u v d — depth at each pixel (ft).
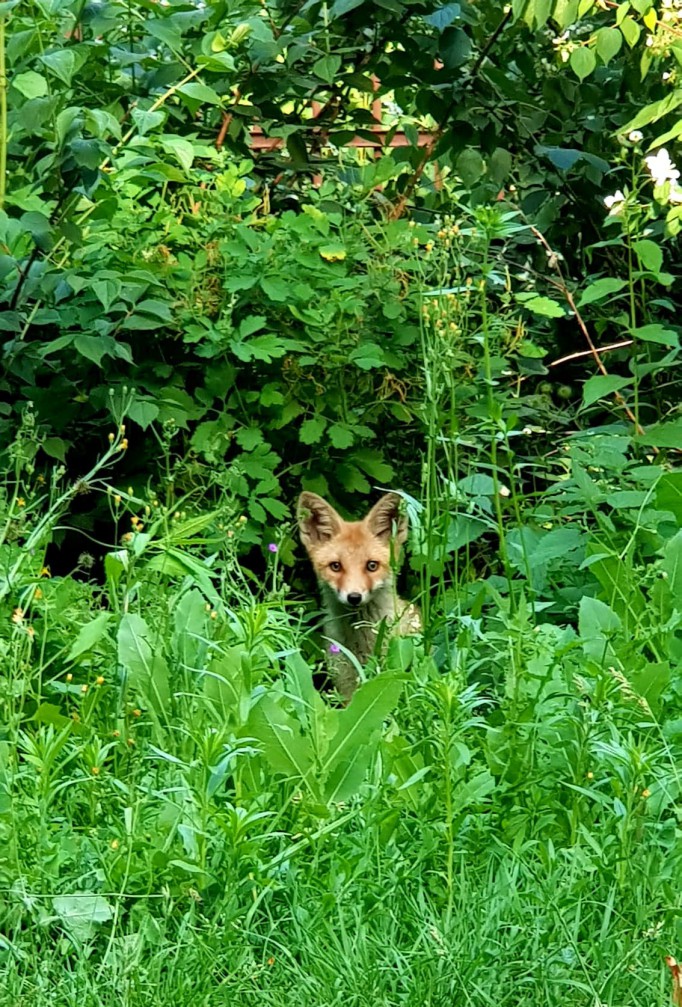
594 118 25.02
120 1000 9.79
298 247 22.08
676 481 17.34
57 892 11.10
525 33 25.31
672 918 10.64
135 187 22.34
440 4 23.68
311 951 10.53
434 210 26.58
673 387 24.03
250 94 24.98
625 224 19.49
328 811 11.89
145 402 20.54
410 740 13.23
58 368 21.18
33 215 18.92
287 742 12.41
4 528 14.90
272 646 15.14
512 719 13.24
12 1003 9.78
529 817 12.32
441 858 11.93
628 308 24.91
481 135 24.68
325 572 23.15
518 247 25.88
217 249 21.99
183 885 11.17
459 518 17.67
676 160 24.56
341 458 23.09
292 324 22.40
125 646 13.62
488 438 21.08
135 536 14.64
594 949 10.43
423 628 15.14
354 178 26.27
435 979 9.96
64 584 16.62
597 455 18.94
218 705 13.20
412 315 22.39
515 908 11.00
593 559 15.71
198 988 10.03
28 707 14.47
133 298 20.26
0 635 14.35
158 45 23.39
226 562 16.29
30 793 12.42
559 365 25.26
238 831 11.04
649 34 22.88
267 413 22.29
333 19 22.70
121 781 12.58
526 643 14.38
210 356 21.09
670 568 15.69
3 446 20.36
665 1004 9.87
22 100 20.45
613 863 11.25
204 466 20.84
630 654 14.33
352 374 22.38
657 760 13.01
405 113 27.20
